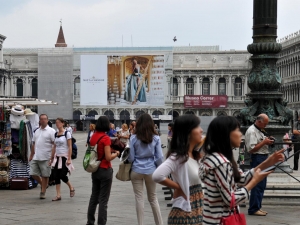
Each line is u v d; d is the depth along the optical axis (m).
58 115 138.62
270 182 18.58
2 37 141.62
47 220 15.36
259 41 19.16
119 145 15.16
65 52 138.25
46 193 21.19
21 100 26.53
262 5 19.05
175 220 8.42
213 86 146.38
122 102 138.38
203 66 146.00
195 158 8.59
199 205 8.52
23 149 22.22
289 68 121.00
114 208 17.33
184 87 146.88
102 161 14.28
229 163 7.50
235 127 7.73
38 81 139.00
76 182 24.95
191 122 8.33
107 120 14.45
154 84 138.12
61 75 138.25
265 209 16.72
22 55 147.12
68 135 19.23
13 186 22.38
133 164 13.41
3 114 22.86
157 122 140.38
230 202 7.38
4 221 15.20
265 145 15.62
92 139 14.35
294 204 17.33
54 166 19.22
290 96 119.62
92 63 136.25
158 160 13.43
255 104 19.17
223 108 143.38
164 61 138.38
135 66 137.50
